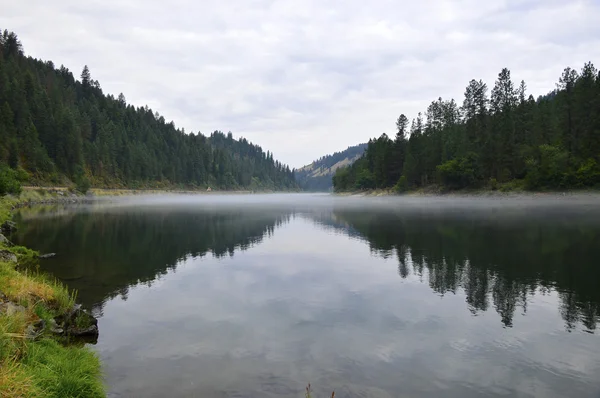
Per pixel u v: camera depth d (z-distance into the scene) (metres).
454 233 30.08
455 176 89.69
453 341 9.41
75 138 126.06
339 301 12.95
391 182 123.25
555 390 7.05
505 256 20.45
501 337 9.67
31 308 8.99
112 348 9.02
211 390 7.00
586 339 9.48
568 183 70.62
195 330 10.23
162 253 22.72
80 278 16.41
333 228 36.03
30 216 47.97
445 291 14.05
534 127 84.62
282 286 15.01
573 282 14.96
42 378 6.20
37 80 166.25
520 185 78.38
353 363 8.18
